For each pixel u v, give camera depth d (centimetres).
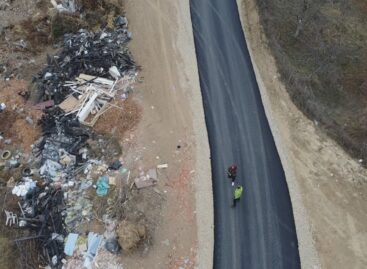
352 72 3497
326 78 3372
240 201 2555
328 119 2959
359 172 2694
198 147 2792
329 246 2392
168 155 2747
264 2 3672
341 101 3262
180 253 2372
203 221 2483
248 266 2333
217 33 3509
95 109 2972
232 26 3569
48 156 2719
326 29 3781
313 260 2345
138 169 2680
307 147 2798
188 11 3675
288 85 3103
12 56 3275
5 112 2970
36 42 3356
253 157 2753
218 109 3002
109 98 3023
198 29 3534
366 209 2536
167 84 3141
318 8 3938
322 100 3200
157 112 2973
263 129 2895
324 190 2606
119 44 3391
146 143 2803
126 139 2825
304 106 2973
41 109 2969
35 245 2389
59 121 2888
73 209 2516
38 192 2586
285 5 3806
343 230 2450
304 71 3344
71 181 2625
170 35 3478
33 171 2697
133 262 2339
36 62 3262
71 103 2981
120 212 2491
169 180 2634
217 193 2591
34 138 2838
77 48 3291
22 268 2314
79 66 3178
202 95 3083
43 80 3112
